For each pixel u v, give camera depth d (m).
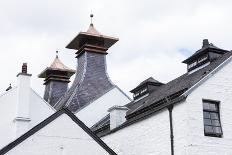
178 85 20.64
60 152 16.75
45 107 23.55
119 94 29.91
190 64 22.00
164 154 18.38
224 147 17.31
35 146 16.45
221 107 17.95
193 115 17.30
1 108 21.66
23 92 21.94
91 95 30.78
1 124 21.45
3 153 15.89
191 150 16.78
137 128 20.94
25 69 22.47
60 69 34.94
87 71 32.03
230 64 18.73
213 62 20.11
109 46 34.62
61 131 16.98
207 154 16.95
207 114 17.78
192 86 17.64
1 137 21.23
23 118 21.19
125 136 21.84
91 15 33.94
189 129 17.03
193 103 17.48
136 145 20.73
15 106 21.97
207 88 17.95
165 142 18.44
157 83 25.48
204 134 17.25
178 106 17.92
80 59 33.59
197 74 20.05
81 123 17.41
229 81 18.48
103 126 24.66
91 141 17.36
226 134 17.58
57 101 33.75
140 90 26.23
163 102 19.23
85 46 32.75
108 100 29.34
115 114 23.12
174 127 17.91
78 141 17.14
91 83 31.55
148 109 20.48
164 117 18.84
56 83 35.12
